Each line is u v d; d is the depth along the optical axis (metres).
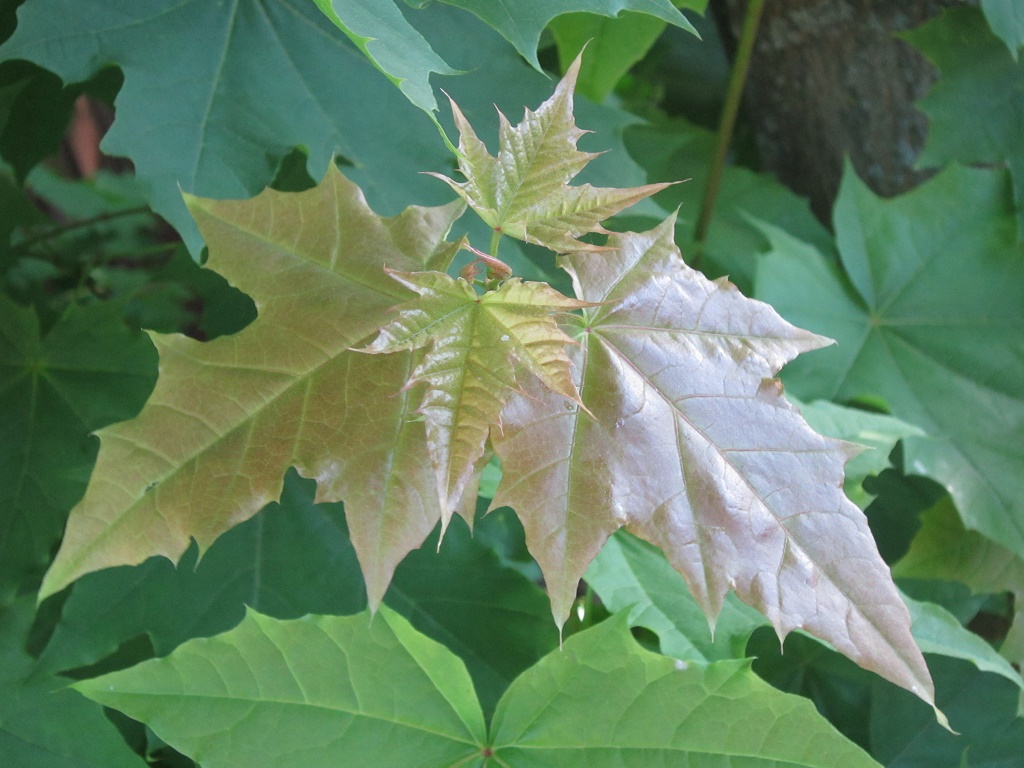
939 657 0.51
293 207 0.37
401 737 0.40
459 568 0.46
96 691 0.38
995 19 0.48
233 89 0.44
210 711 0.39
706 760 0.39
